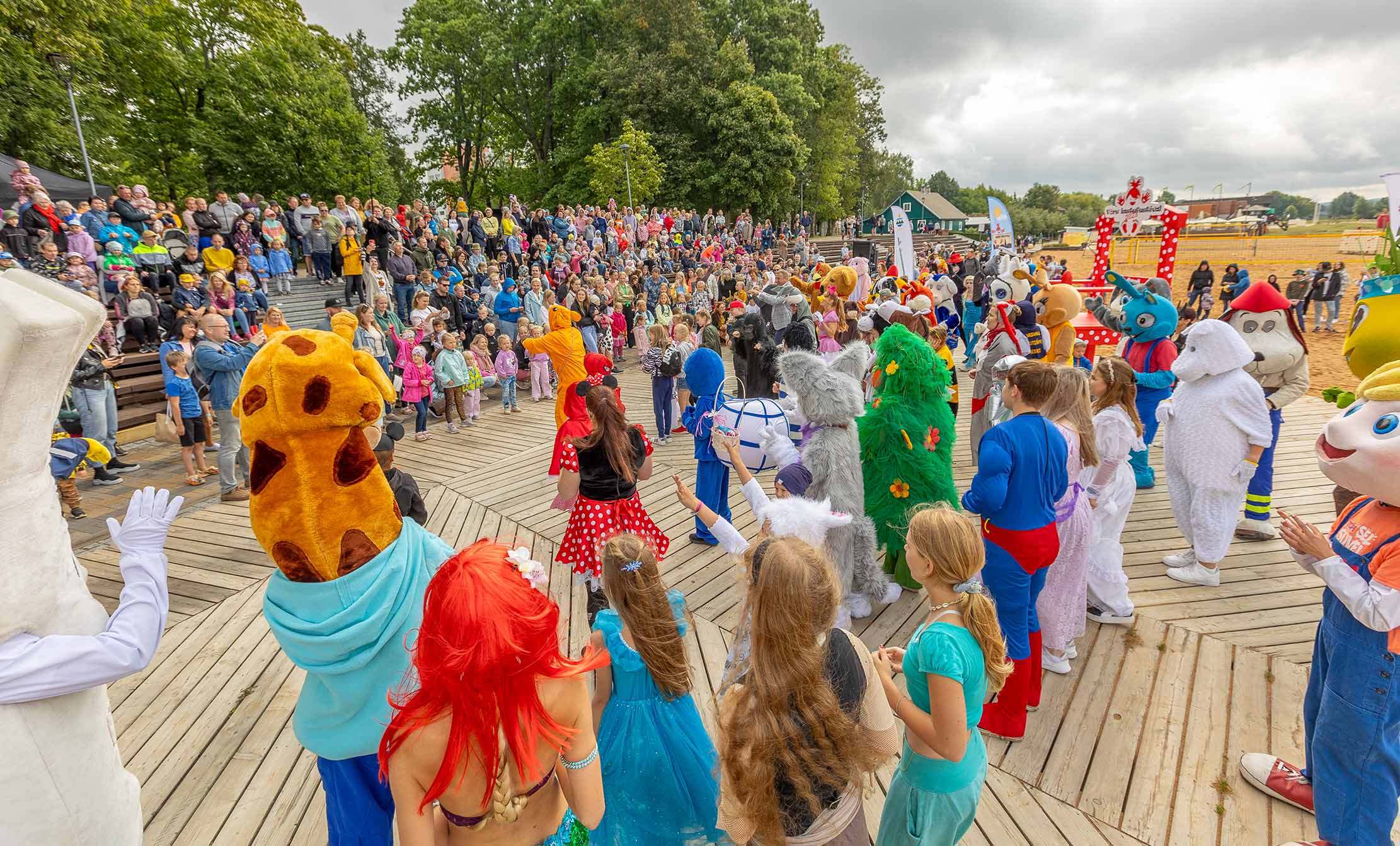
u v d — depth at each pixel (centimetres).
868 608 442
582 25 3591
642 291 1748
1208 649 405
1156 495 646
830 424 404
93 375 725
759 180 3422
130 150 2277
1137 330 639
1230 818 290
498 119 3919
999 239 1648
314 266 1419
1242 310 514
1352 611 224
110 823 165
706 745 209
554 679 152
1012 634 318
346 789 249
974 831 288
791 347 674
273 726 364
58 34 1648
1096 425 406
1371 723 229
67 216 984
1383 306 266
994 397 652
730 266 2278
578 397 496
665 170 3238
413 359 914
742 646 181
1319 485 652
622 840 211
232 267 1175
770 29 3872
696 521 593
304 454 227
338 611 231
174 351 717
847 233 4000
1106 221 1335
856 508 408
